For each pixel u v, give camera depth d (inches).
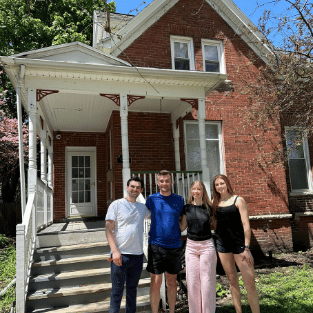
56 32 539.2
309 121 310.3
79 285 184.5
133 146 335.3
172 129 351.3
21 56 212.8
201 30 378.6
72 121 357.4
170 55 360.5
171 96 261.3
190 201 161.2
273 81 323.9
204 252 146.8
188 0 381.4
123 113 245.4
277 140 378.0
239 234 152.8
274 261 315.9
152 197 156.2
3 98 553.3
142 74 240.1
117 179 319.9
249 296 147.2
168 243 147.4
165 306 183.5
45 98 269.1
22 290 152.3
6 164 523.8
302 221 387.2
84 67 222.7
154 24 359.9
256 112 318.3
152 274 149.6
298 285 220.4
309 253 350.6
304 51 283.3
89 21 586.6
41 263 188.2
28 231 174.1
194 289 146.0
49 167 364.2
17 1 550.6
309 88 290.5
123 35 339.0
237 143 363.3
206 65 380.8
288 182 391.5
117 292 138.9
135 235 143.3
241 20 389.1
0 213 474.9
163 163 342.3
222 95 366.9
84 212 406.3
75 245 207.0
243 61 386.6
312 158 407.5
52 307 170.6
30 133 216.8
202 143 266.5
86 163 419.2
